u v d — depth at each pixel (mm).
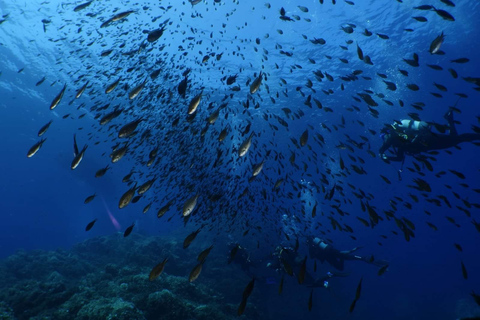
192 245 15516
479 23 18219
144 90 8414
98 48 15969
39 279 9297
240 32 17594
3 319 5637
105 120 3881
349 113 23688
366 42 18766
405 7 16766
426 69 21156
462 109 26109
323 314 13516
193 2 4645
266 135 22797
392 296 18438
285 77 20703
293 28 17703
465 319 1699
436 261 26156
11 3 13773
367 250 28984
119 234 15430
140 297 6664
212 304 8008
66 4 13211
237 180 7473
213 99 20000
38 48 16844
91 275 8617
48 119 25797
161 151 7570
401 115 24250
